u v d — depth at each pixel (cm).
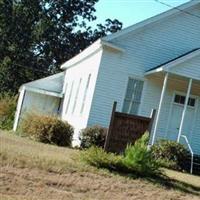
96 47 2817
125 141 1967
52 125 2500
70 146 2538
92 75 2827
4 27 5159
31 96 3716
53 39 5281
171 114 2842
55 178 1521
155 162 1791
